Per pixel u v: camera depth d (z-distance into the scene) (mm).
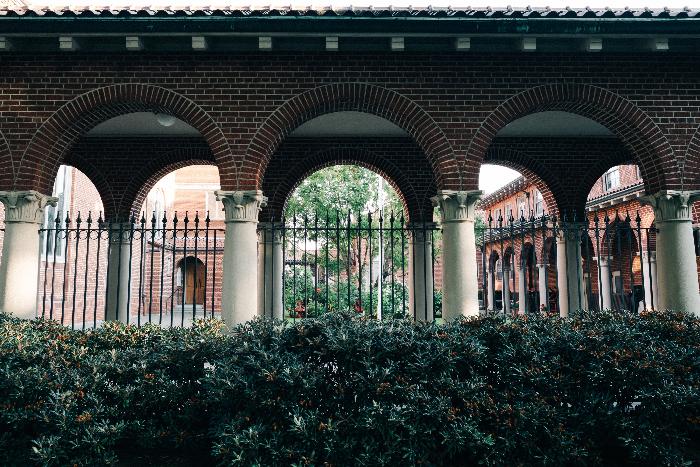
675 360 4289
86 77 7121
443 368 4164
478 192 6953
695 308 6895
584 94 7207
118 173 10820
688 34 6781
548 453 3943
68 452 3896
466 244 6961
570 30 6695
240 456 3686
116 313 10578
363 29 6695
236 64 7176
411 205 11164
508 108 7172
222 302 6816
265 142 7078
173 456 4445
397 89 7172
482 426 4090
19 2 10656
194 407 4348
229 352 4418
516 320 5008
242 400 4051
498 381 4312
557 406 4230
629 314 5875
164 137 10883
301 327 4418
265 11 6516
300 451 3766
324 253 17312
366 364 4008
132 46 6781
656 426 4082
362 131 10633
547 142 10953
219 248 25031
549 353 4469
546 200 11477
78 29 6637
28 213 6945
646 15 6535
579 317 5582
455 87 7199
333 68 7180
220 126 7086
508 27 6660
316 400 4098
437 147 7117
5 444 3922
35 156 7012
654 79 7266
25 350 4391
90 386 4199
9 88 7098
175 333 5141
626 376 4145
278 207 10891
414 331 4512
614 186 18031
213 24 6590
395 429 3820
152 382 4324
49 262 13812
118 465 4262
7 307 6746
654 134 7188
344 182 16766
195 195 26328
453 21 6559
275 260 10812
